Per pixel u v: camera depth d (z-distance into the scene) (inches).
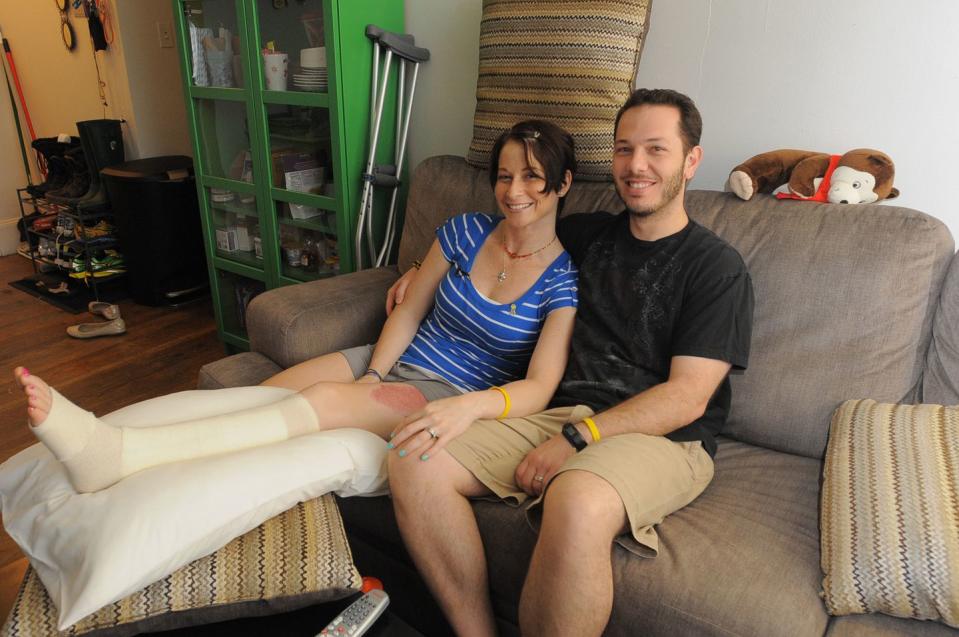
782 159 58.3
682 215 52.9
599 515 39.6
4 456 78.8
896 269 50.1
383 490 49.2
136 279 126.0
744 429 54.3
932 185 58.1
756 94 64.3
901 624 37.1
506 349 58.6
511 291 58.1
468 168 76.3
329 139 86.0
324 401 51.3
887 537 38.3
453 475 46.2
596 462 42.5
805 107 62.1
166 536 37.4
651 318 51.9
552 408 54.7
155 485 39.6
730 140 67.1
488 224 62.1
